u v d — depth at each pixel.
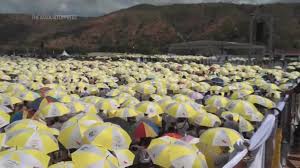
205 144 9.55
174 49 108.12
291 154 13.28
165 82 23.19
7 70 32.56
